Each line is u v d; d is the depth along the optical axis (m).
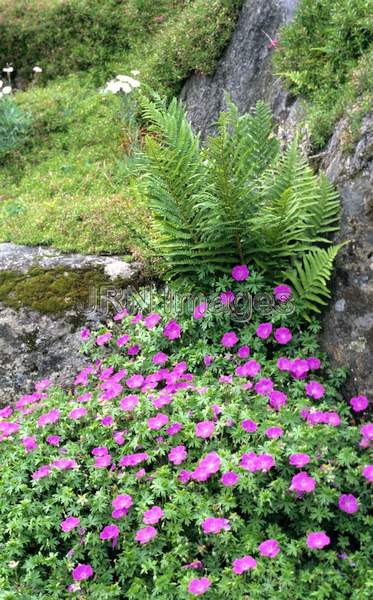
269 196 1.34
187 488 1.05
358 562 0.96
